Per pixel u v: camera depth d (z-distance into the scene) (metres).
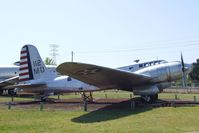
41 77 22.89
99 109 16.83
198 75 56.12
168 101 20.00
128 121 12.58
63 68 15.05
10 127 11.46
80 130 10.70
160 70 19.22
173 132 10.09
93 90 21.19
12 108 17.80
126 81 18.36
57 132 10.42
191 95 28.91
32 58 23.30
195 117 13.01
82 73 16.27
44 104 20.06
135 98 23.61
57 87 22.22
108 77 17.39
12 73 33.78
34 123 12.38
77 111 16.11
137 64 20.31
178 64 19.91
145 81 18.70
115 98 24.91
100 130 10.65
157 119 12.79
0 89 33.25
